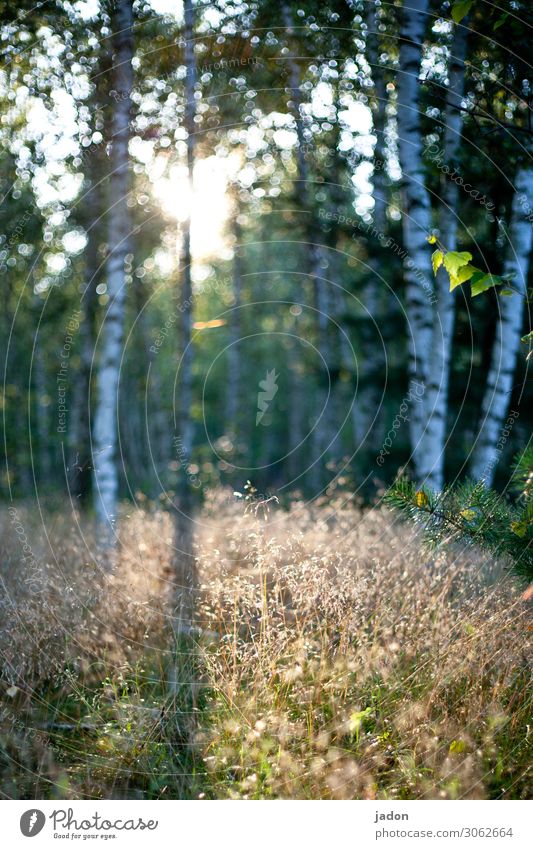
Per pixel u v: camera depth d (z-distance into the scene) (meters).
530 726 2.97
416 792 2.83
